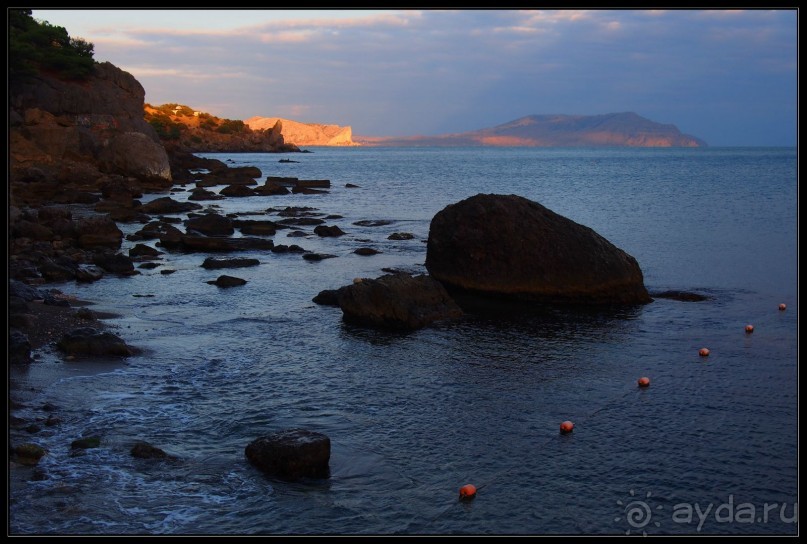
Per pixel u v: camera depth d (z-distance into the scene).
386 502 10.84
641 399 15.11
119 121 90.19
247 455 11.92
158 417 13.58
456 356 17.94
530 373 16.70
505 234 23.77
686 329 20.52
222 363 16.97
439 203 59.12
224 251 32.91
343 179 94.94
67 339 16.81
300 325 20.58
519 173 110.75
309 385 15.66
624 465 12.14
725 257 32.28
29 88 81.69
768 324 21.05
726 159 176.75
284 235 38.47
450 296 23.45
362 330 20.19
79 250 31.70
